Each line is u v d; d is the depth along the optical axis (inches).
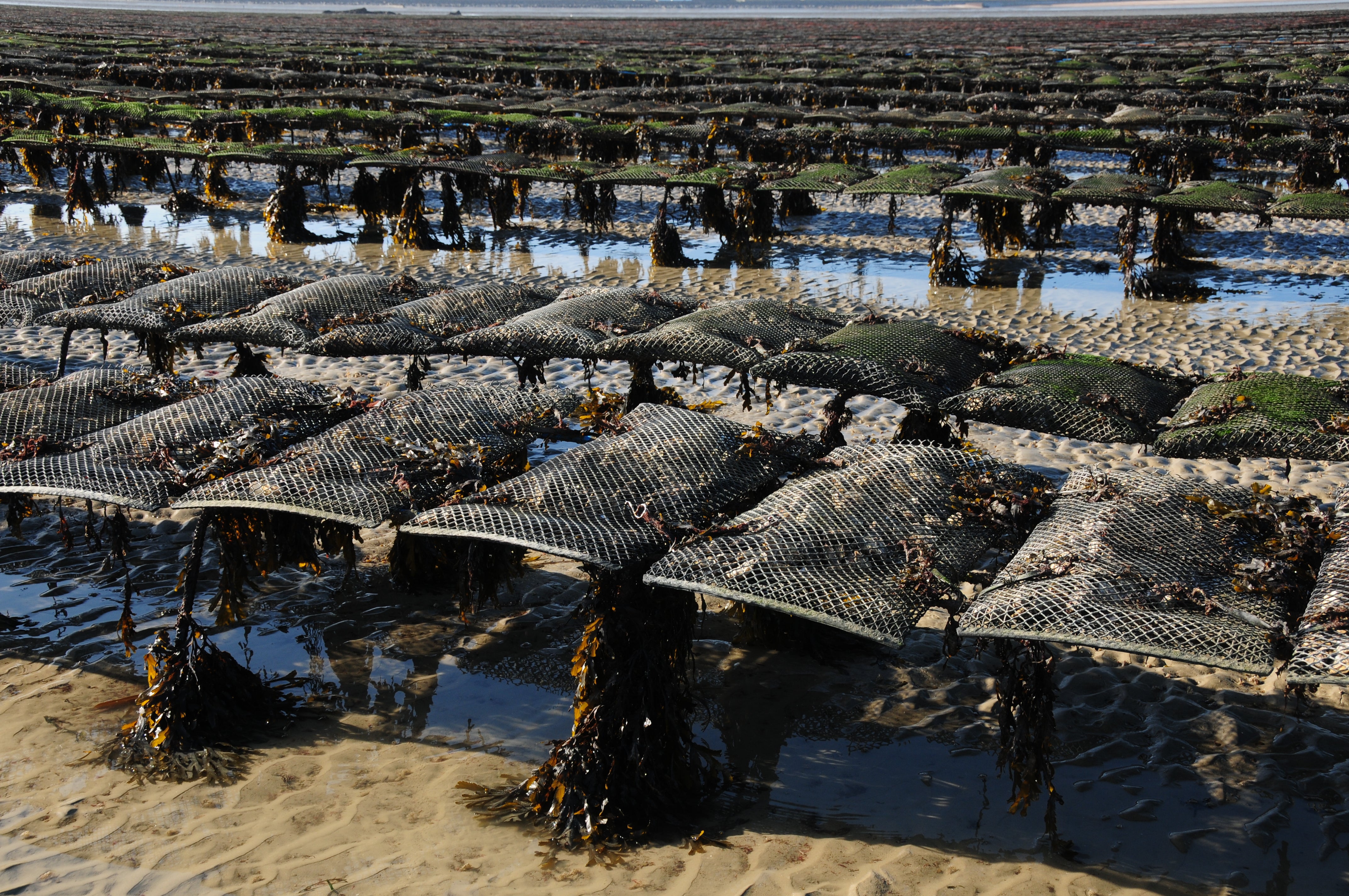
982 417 189.5
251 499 155.9
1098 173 794.2
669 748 158.1
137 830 152.1
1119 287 510.6
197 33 2372.0
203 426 182.2
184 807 157.4
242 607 203.9
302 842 149.8
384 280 272.8
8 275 300.7
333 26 3097.9
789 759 171.9
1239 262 555.8
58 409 190.9
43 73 1117.1
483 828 152.9
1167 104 946.7
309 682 191.8
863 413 341.1
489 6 7691.9
